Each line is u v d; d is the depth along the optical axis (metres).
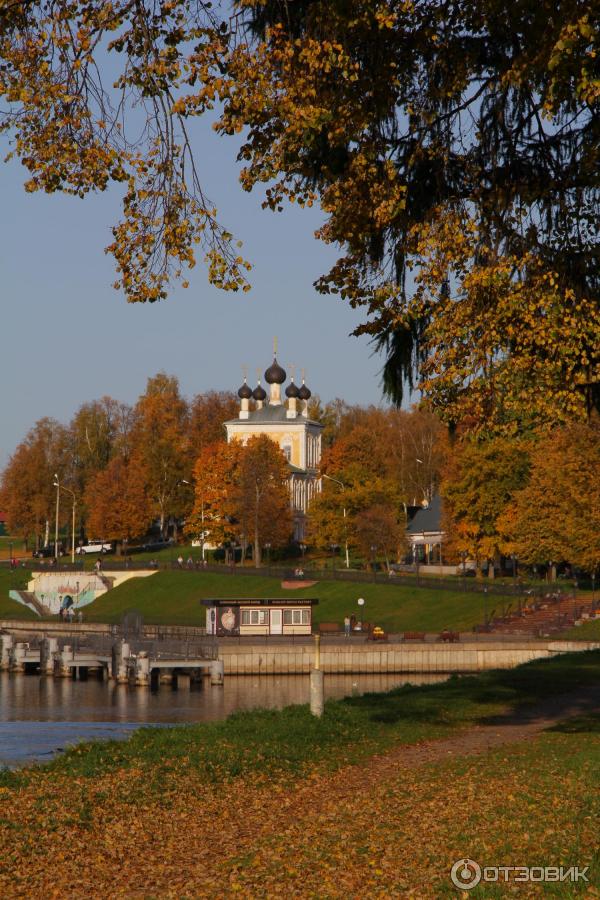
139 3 31.17
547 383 35.41
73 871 25.50
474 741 42.97
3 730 79.44
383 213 35.22
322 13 32.59
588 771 33.38
